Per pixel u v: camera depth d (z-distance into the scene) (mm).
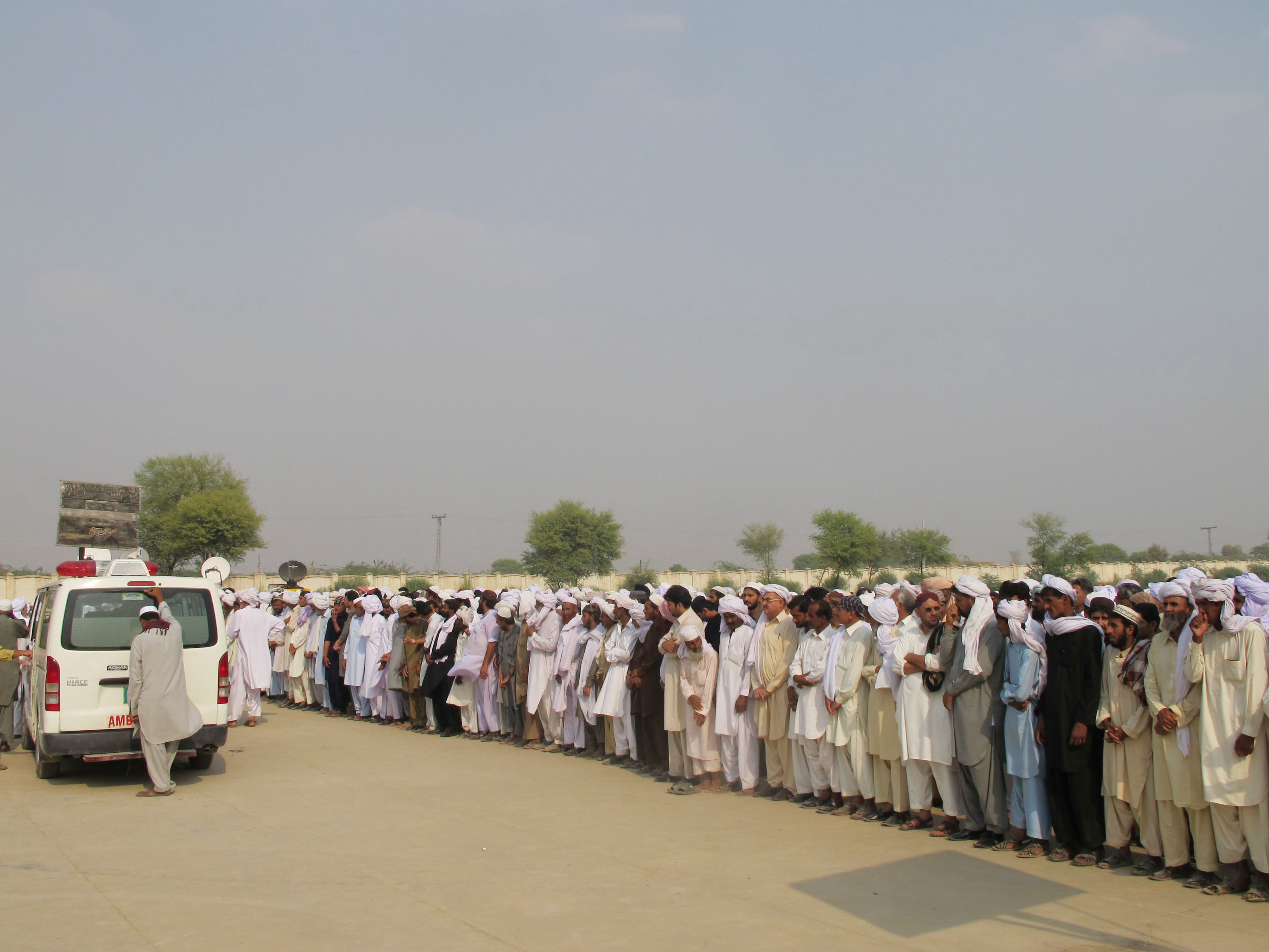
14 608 14414
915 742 8000
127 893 6535
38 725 10250
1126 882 6605
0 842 7953
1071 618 7176
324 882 6746
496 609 13352
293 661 17484
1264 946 5367
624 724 11383
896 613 8484
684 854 7488
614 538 61906
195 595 10672
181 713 9898
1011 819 7438
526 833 8172
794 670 9141
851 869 7004
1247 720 6059
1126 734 6762
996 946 5445
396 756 12305
